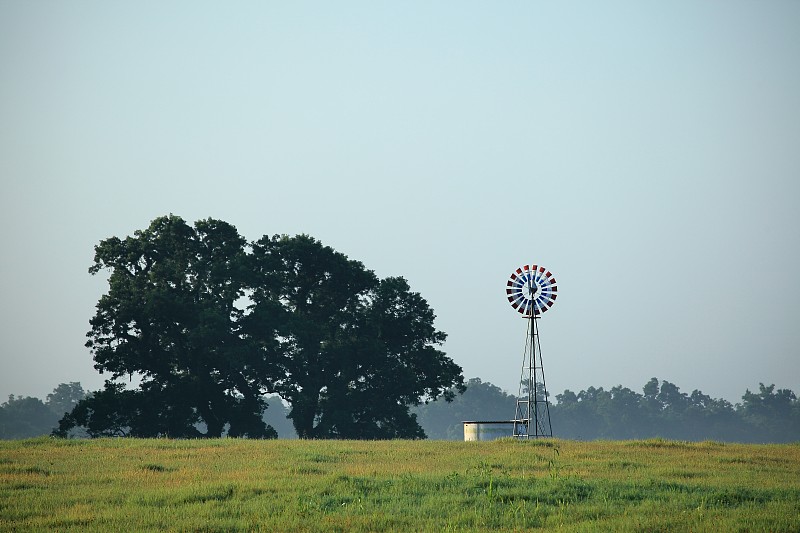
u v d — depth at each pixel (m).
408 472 139.38
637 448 182.88
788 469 153.12
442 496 116.12
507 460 158.00
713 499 113.81
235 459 158.88
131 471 141.12
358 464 152.50
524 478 130.25
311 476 135.62
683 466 153.38
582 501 114.19
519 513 106.06
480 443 194.50
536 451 175.50
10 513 107.38
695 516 102.62
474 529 97.12
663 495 116.75
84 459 158.62
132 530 97.56
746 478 137.12
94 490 122.75
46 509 109.94
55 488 124.88
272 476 135.50
